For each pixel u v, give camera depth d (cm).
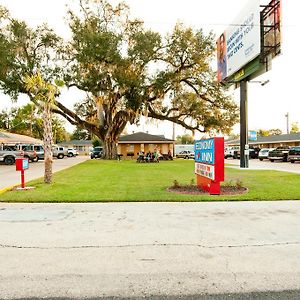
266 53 1947
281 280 385
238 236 564
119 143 4653
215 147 997
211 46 3228
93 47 2806
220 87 3319
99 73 2953
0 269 421
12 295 348
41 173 1959
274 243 525
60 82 1328
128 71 3028
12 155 3162
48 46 3081
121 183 1304
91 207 818
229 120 3516
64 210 783
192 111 3472
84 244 523
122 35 3045
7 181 1451
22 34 2902
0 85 2962
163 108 3606
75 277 395
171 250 491
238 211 769
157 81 3147
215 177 998
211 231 596
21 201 892
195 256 466
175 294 350
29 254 478
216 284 374
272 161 3584
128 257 462
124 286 370
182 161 3438
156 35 3009
